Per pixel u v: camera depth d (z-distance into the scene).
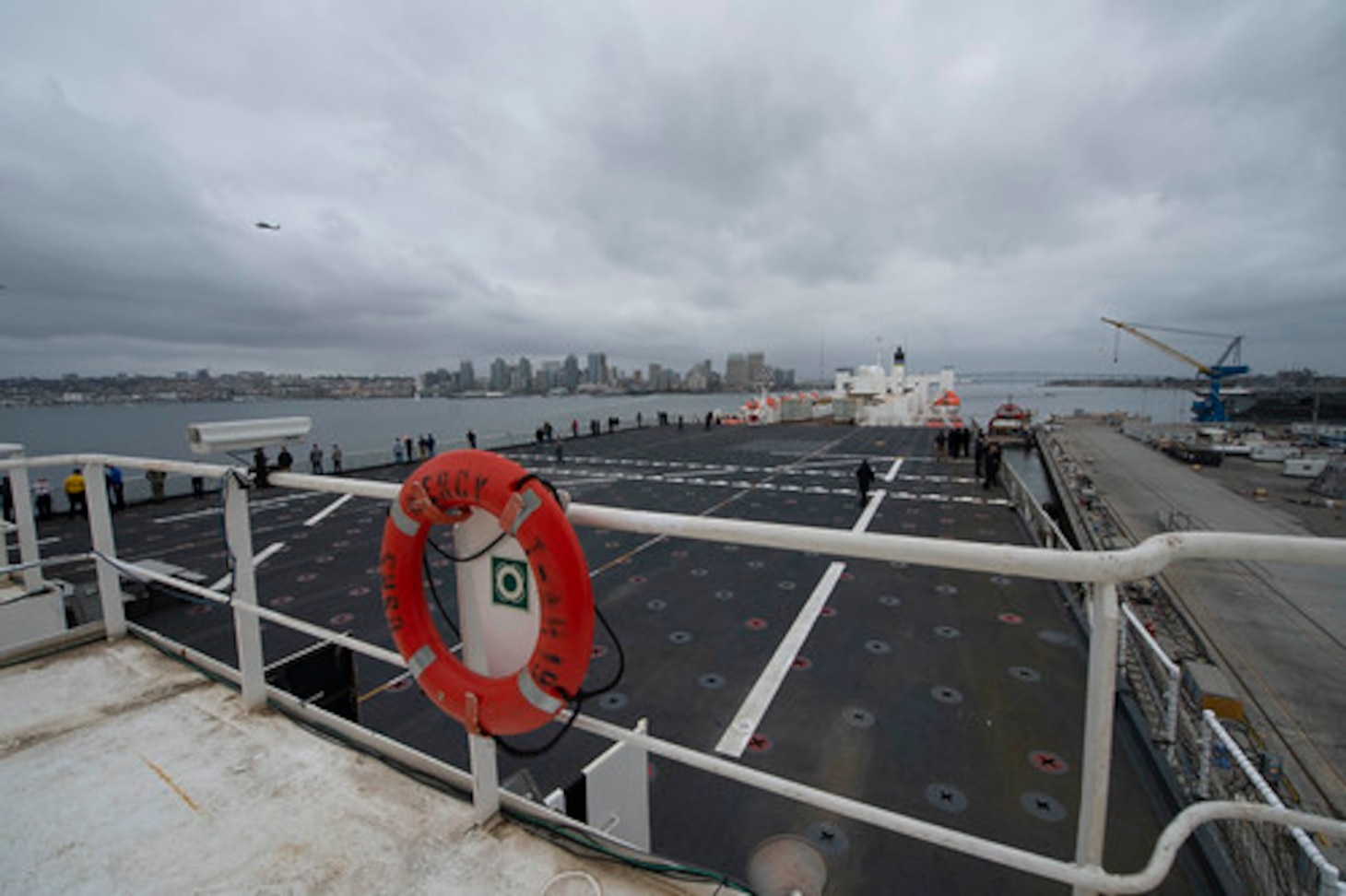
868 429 34.50
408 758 2.16
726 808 3.88
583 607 1.51
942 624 6.55
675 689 5.34
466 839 1.81
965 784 4.05
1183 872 3.20
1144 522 26.52
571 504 1.58
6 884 1.70
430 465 1.75
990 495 14.16
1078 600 6.79
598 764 2.61
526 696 1.59
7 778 2.15
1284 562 1.02
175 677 2.87
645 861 1.68
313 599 7.76
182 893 1.66
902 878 3.33
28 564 3.02
